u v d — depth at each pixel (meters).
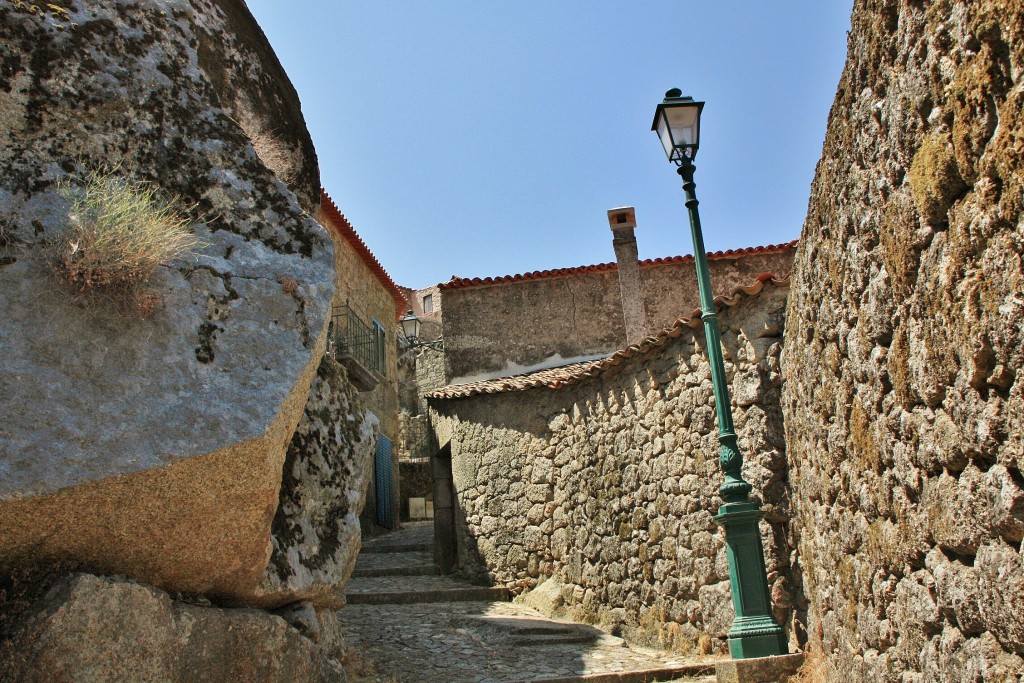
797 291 5.57
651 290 13.84
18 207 3.67
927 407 3.48
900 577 4.02
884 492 4.12
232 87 4.92
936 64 3.07
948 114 3.02
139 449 3.40
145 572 3.65
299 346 3.96
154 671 3.51
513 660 7.23
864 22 3.75
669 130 6.98
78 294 3.58
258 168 4.39
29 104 3.89
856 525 4.64
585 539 9.69
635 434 8.74
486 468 11.98
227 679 3.84
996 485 2.93
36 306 3.51
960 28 2.88
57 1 4.16
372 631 7.94
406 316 22.30
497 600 11.01
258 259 4.11
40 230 3.64
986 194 2.79
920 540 3.70
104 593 3.37
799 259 5.43
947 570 3.42
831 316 4.75
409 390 28.03
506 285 14.35
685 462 7.70
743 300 7.05
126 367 3.57
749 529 6.19
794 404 6.09
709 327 6.62
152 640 3.52
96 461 3.32
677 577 7.73
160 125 4.21
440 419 13.24
